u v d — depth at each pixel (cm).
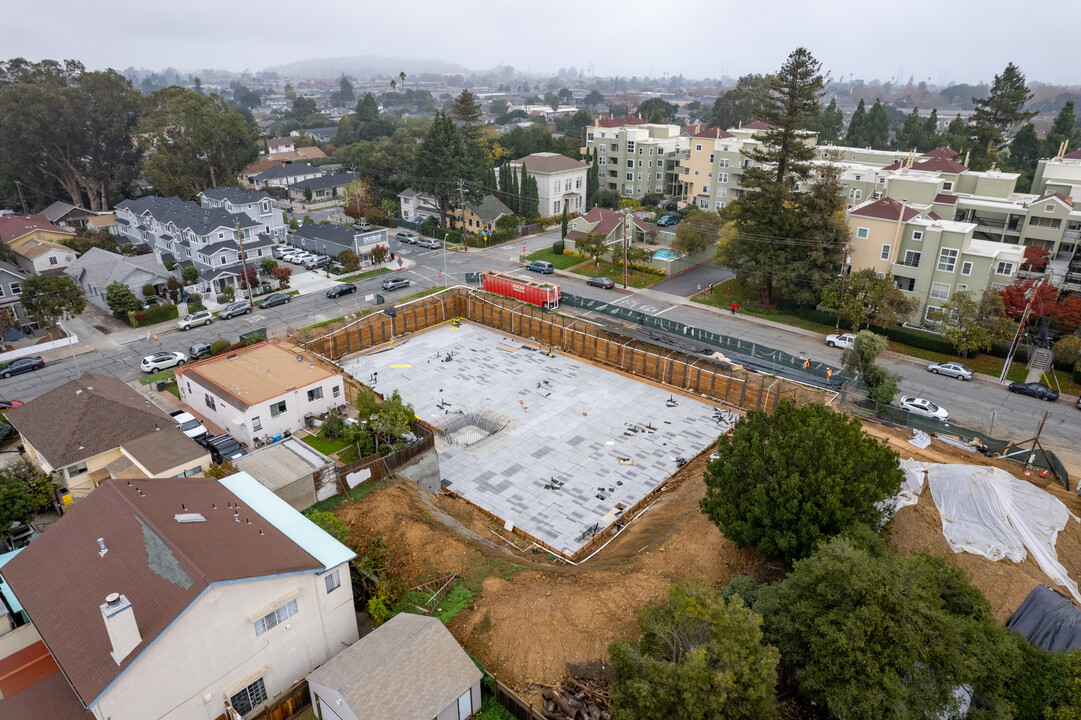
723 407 5278
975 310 5700
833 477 2797
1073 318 5628
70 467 3669
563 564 3506
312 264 8444
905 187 7631
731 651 2106
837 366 5656
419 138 15062
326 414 4753
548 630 2786
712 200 10825
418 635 2550
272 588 2472
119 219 9825
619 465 4509
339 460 4147
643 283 8012
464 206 10162
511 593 2984
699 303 7356
